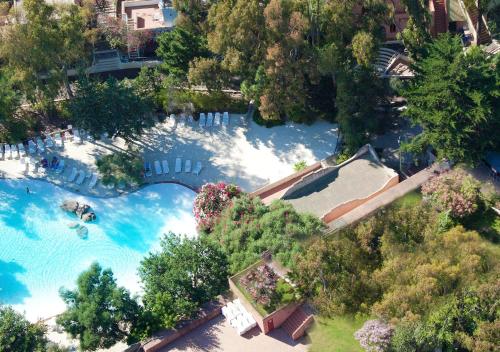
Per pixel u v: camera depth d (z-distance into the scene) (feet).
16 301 199.93
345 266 181.57
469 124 194.80
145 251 209.97
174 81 245.45
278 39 221.46
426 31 233.14
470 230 190.90
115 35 269.23
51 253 212.23
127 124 232.53
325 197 211.00
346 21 219.41
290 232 185.57
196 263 181.47
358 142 221.46
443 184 193.57
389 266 177.68
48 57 236.43
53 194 230.07
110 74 271.08
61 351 173.78
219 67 238.89
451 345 162.61
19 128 247.91
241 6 218.18
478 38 242.78
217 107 251.60
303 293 180.04
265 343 177.58
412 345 159.12
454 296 166.20
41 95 251.80
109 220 220.02
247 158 234.79
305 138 237.86
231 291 187.01
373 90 221.46
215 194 207.10
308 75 232.94
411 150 206.69
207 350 177.47
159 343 178.09
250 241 189.47
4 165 241.14
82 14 247.09
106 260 208.44
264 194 219.20
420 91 199.72
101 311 172.86
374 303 172.24
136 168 227.61
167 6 274.57
